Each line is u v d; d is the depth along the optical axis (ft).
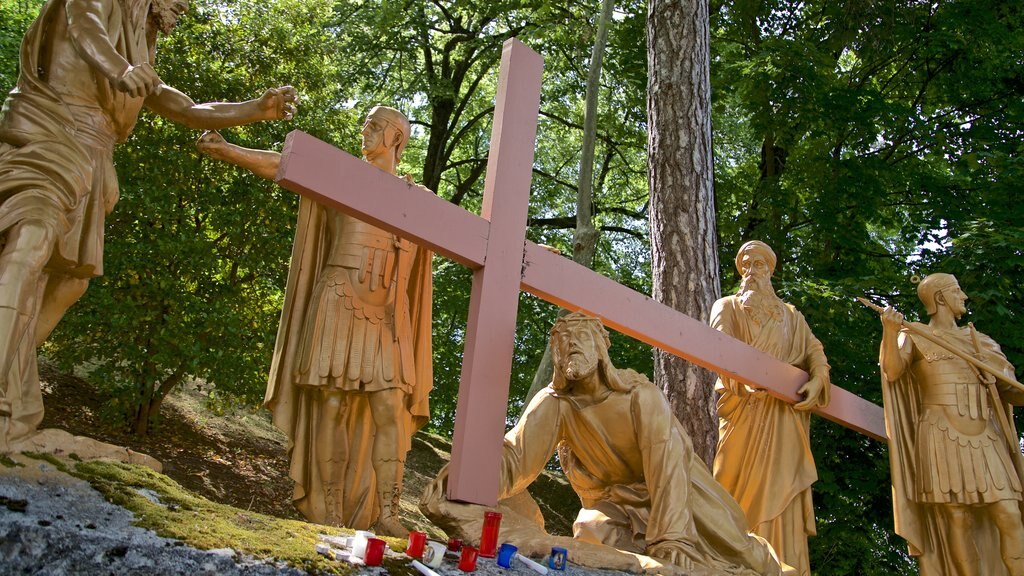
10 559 8.07
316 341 13.88
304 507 13.91
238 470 30.58
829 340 34.60
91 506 9.11
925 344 19.03
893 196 42.65
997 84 42.98
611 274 54.29
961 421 18.21
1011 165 37.88
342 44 50.31
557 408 14.69
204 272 30.40
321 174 11.47
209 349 29.78
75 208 11.13
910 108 41.19
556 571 11.41
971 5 41.47
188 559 8.55
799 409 18.11
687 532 13.78
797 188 42.98
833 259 41.24
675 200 26.37
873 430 19.48
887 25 41.55
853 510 34.35
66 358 28.66
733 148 53.62
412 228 12.23
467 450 12.24
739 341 17.20
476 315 12.73
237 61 33.30
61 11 11.65
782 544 17.57
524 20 54.90
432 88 53.98
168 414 32.68
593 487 15.37
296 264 14.51
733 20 44.21
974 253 32.94
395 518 13.67
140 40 12.42
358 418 14.37
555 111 57.21
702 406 24.93
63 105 11.35
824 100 40.14
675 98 27.09
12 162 10.81
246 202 30.60
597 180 60.75
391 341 14.25
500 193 13.28
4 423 9.93
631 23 44.52
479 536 11.87
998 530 17.97
